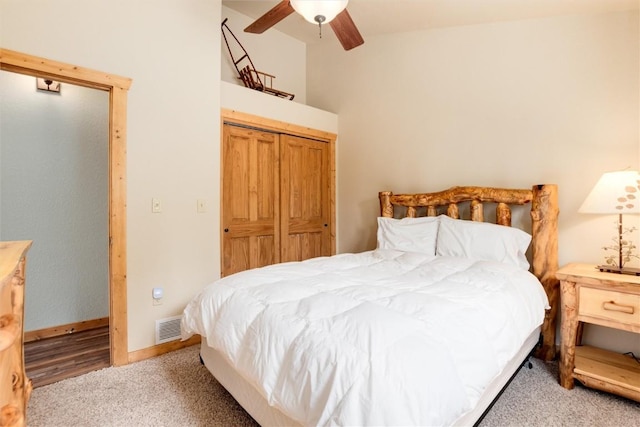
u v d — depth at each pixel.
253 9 3.57
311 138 3.77
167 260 2.53
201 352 2.19
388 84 3.50
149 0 2.42
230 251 3.09
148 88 2.42
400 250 2.84
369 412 0.98
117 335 2.31
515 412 1.78
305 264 2.32
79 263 3.07
